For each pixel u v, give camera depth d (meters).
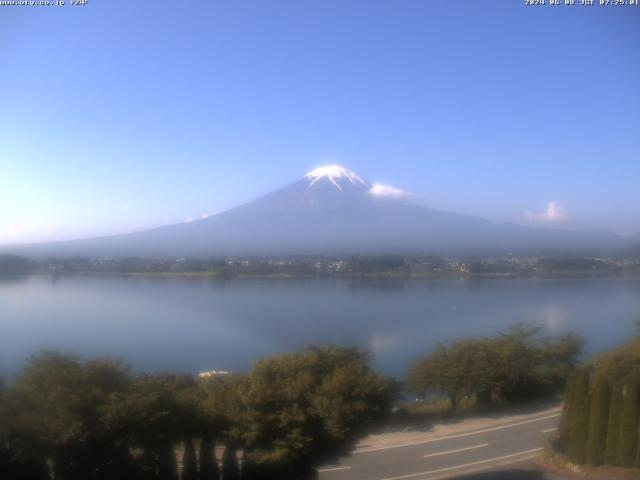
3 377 11.21
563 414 14.99
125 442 10.69
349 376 13.02
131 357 32.06
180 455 13.20
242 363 30.62
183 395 11.54
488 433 17.70
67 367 11.04
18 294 55.12
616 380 15.17
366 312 48.88
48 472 10.59
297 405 11.80
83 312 46.28
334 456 12.30
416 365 22.28
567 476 13.52
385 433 17.97
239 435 11.45
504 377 21.56
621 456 13.36
